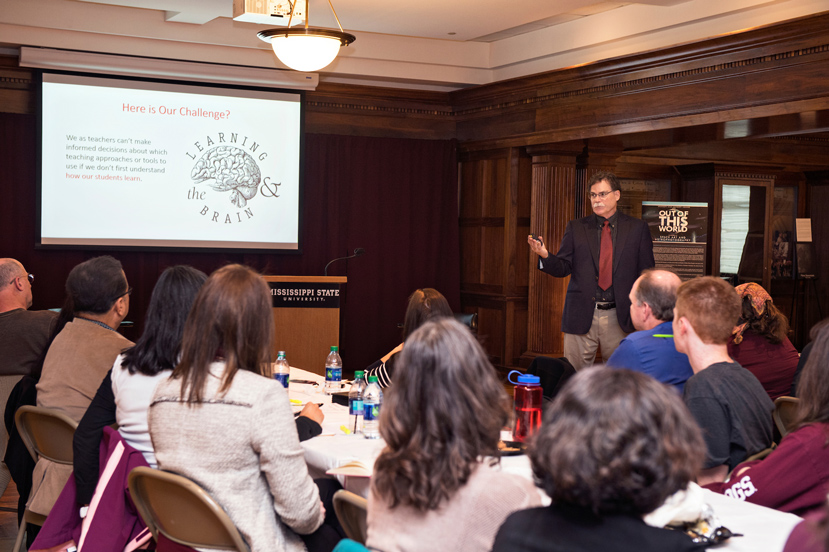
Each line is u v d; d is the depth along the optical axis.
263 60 6.73
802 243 9.20
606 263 4.55
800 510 1.69
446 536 1.22
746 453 1.98
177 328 2.00
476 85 7.30
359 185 7.38
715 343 2.14
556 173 6.74
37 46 6.07
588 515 1.04
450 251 7.68
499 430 1.30
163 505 1.73
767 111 4.84
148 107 6.54
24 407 2.35
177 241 6.70
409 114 7.53
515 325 7.25
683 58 5.34
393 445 1.29
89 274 2.46
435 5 5.68
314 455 2.15
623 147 6.81
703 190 8.62
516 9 5.77
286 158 6.99
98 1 5.47
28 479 2.60
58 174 6.31
